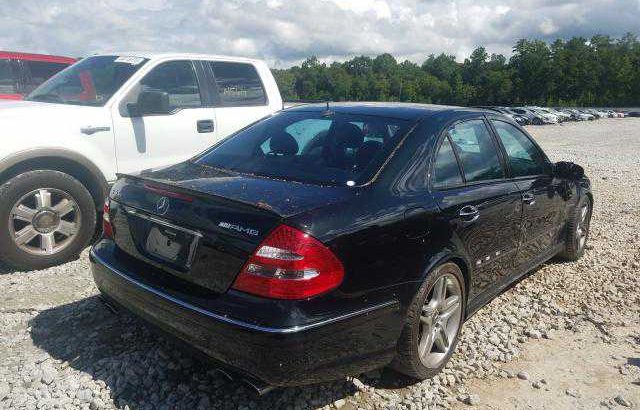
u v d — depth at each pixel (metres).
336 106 3.96
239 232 2.59
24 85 9.21
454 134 3.66
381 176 3.08
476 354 3.65
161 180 3.11
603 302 4.71
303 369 2.52
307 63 174.75
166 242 2.90
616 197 10.08
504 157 4.17
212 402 2.93
